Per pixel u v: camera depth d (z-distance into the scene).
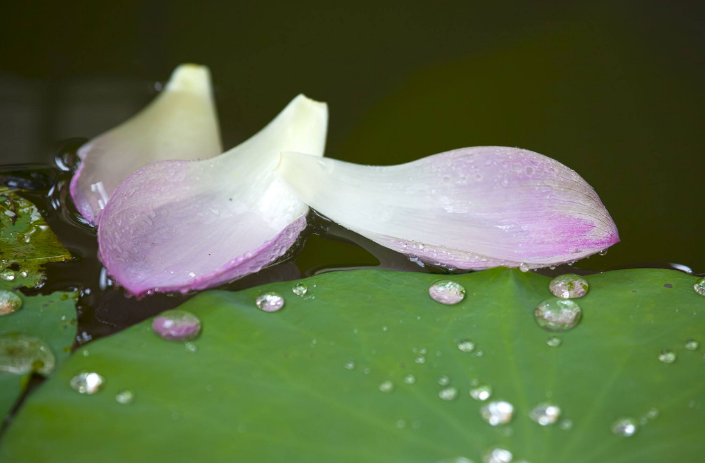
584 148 0.69
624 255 0.64
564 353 0.59
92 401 0.58
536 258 0.63
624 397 0.58
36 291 0.61
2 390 0.58
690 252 0.64
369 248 0.64
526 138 0.70
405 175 0.64
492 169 0.63
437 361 0.59
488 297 0.61
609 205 0.66
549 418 0.58
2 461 0.56
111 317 0.61
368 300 0.61
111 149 0.67
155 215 0.62
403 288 0.61
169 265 0.62
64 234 0.64
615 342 0.60
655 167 0.68
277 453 0.57
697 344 0.60
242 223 0.63
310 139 0.65
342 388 0.58
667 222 0.66
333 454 0.57
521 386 0.59
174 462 0.57
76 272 0.62
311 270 0.63
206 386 0.58
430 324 0.60
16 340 0.59
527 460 0.57
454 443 0.57
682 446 0.57
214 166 0.64
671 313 0.61
